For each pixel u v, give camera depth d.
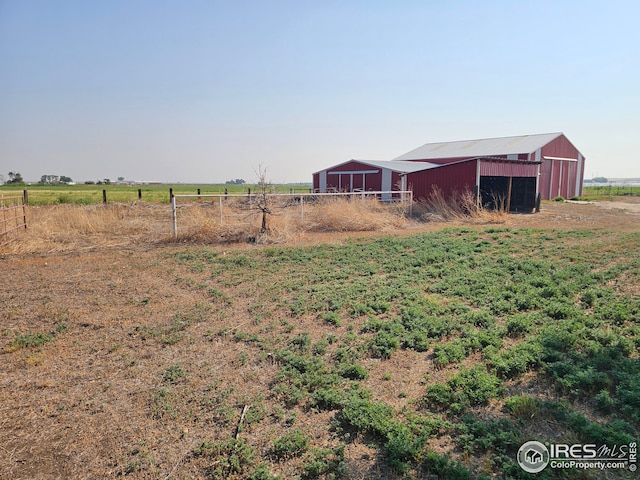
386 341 4.96
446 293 6.87
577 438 3.15
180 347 5.09
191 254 10.54
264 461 3.09
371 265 9.05
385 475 2.92
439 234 13.40
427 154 36.97
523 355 4.39
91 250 11.30
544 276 7.55
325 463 3.02
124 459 3.14
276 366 4.59
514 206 24.31
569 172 35.72
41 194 34.56
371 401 3.83
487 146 34.31
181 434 3.43
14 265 9.38
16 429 3.51
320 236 13.71
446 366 4.45
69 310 6.31
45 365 4.61
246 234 12.78
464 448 3.11
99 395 4.02
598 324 5.21
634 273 7.61
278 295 7.05
